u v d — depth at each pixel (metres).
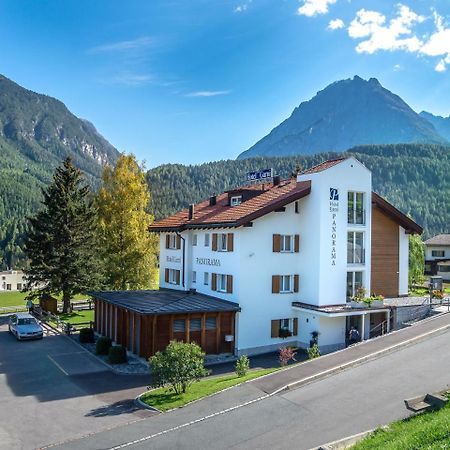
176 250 40.53
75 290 46.22
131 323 31.16
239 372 23.80
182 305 30.44
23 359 29.38
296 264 34.00
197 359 21.70
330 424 15.98
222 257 33.88
